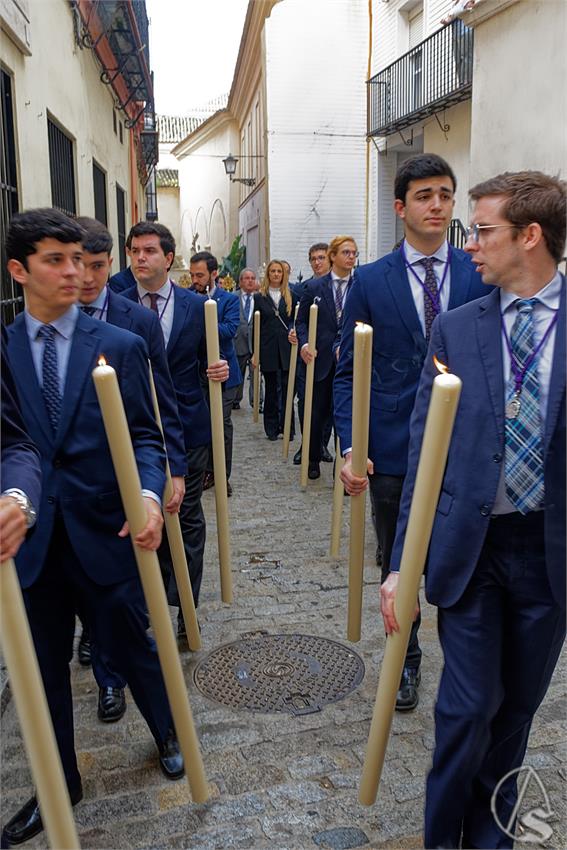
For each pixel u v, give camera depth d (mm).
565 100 6449
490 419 1938
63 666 2404
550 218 1887
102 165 10203
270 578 4387
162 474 2311
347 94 17969
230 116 27781
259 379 9586
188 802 2488
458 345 2016
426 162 2840
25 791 2531
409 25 14953
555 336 1883
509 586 1974
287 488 6402
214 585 4289
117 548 2324
